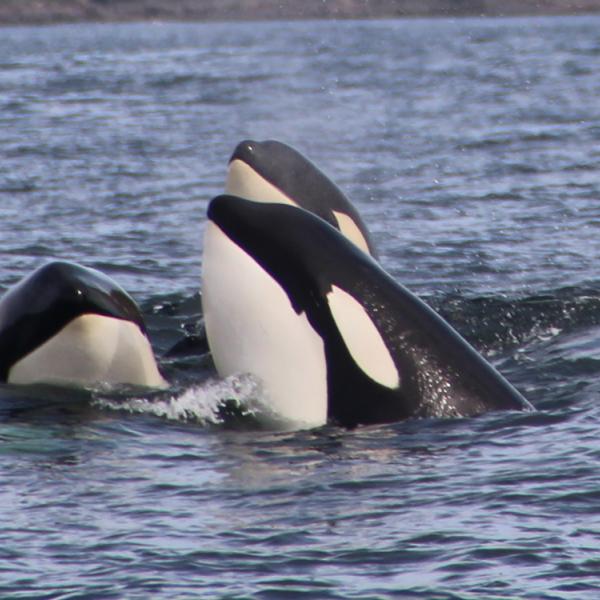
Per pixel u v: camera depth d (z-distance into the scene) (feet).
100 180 328.90
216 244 128.36
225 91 595.06
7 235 250.78
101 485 111.96
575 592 92.53
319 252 125.59
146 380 138.10
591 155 372.79
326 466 115.75
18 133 436.76
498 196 300.40
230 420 128.26
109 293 135.23
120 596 92.43
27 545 100.07
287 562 97.40
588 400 135.64
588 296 184.75
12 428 126.21
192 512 106.22
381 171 348.38
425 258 226.17
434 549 99.30
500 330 168.04
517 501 107.65
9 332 136.67
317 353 124.77
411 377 125.29
